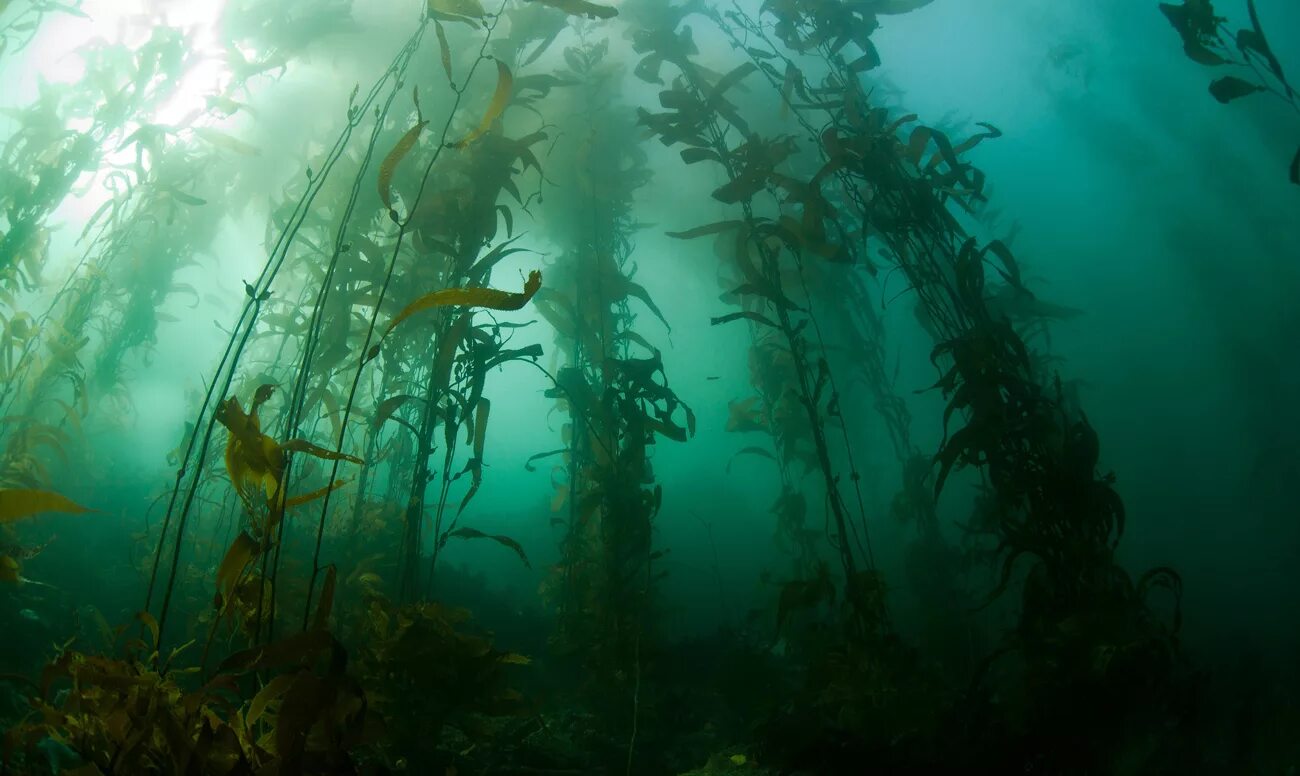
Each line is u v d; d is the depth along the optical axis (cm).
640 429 482
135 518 559
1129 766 249
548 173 773
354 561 453
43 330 445
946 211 384
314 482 515
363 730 178
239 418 190
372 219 520
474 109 654
